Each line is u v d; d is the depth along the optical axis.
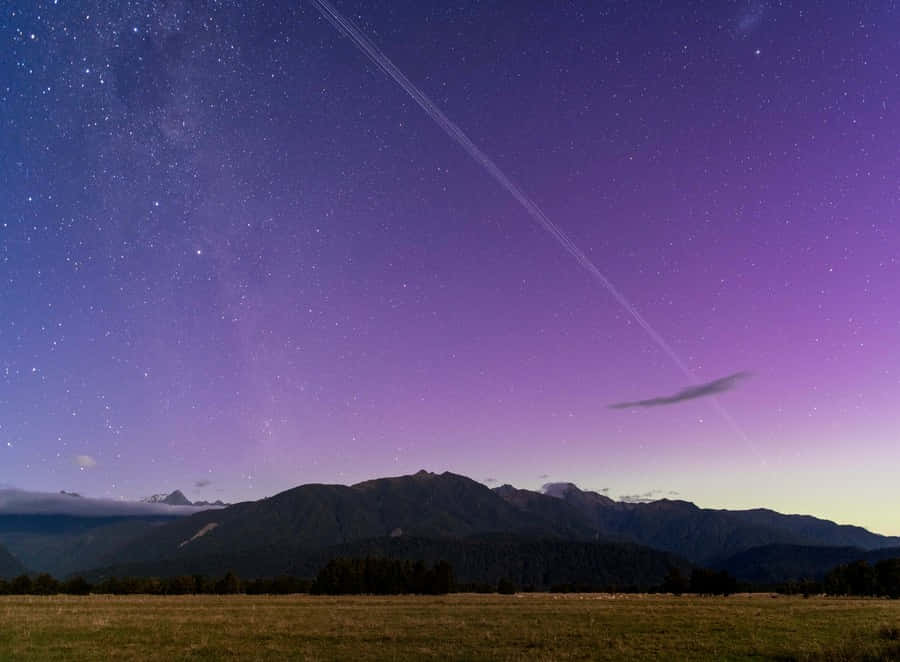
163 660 26.09
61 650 28.73
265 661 26.09
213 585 117.44
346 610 56.75
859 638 34.22
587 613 53.19
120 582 114.81
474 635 35.28
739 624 42.56
